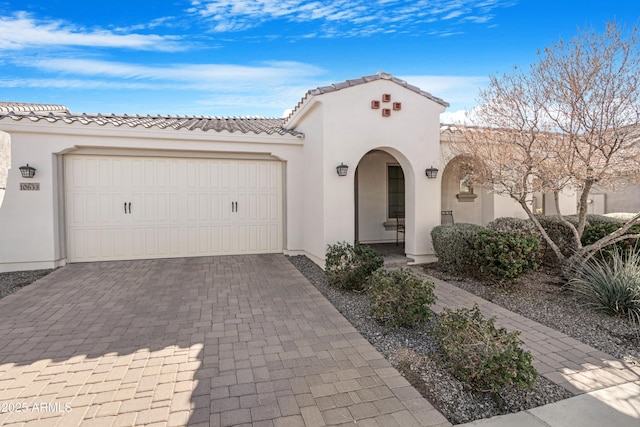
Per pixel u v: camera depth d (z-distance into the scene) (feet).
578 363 14.61
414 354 15.29
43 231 31.07
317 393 12.46
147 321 19.36
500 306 21.77
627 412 11.34
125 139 32.73
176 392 12.53
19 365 14.39
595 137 20.77
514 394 12.34
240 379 13.39
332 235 31.04
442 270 30.30
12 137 29.99
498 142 25.08
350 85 30.91
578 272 22.93
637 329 17.87
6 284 26.68
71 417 11.09
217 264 33.58
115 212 34.30
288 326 18.74
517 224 29.63
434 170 32.78
